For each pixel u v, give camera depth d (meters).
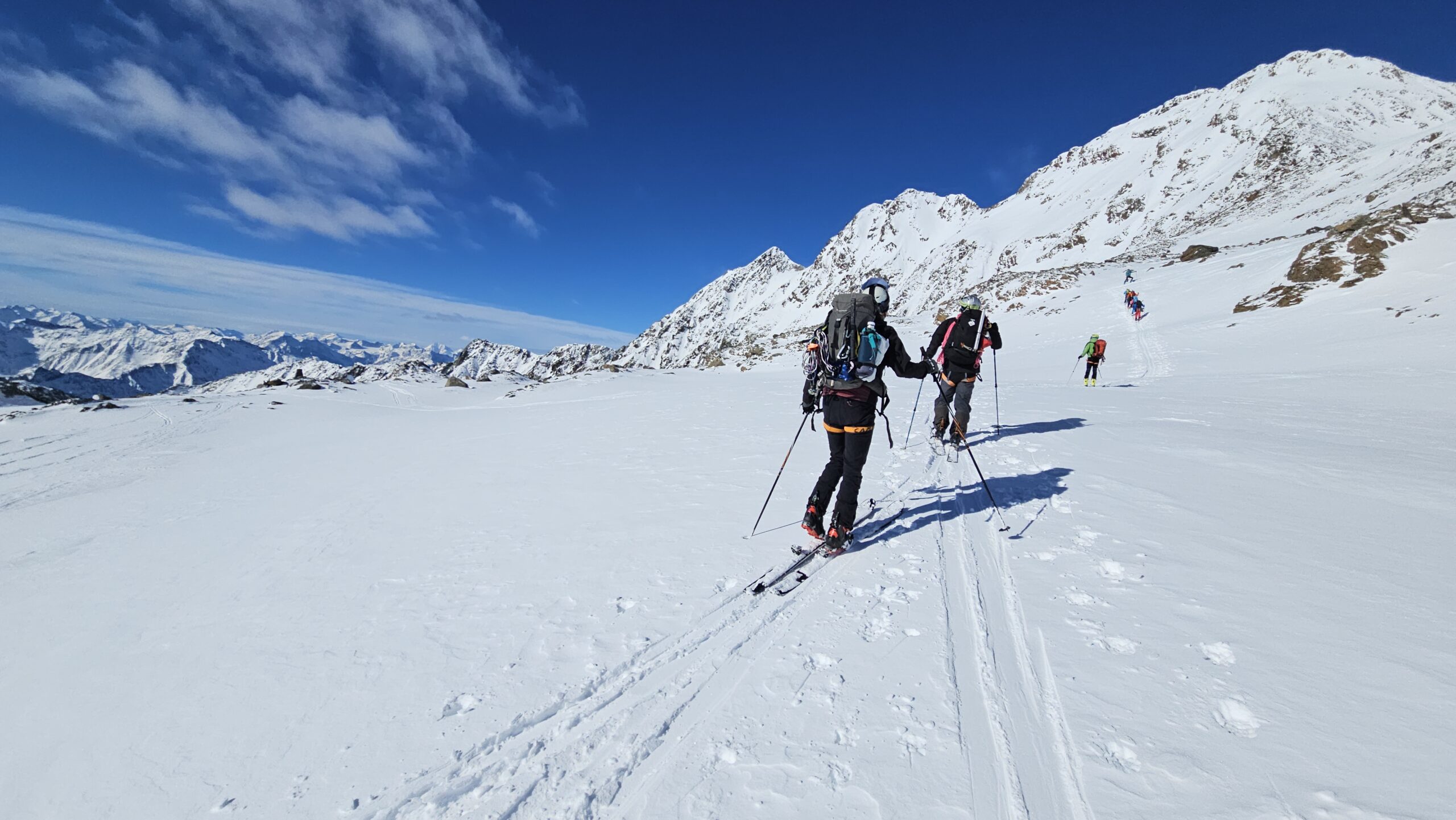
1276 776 1.91
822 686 2.73
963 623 3.20
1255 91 142.62
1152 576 3.50
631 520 5.59
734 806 2.09
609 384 28.97
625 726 2.59
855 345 4.26
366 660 3.32
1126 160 157.62
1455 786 1.76
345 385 31.53
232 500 8.86
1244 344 22.81
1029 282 52.78
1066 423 9.40
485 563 4.76
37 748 2.78
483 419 18.38
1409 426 8.33
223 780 2.44
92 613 4.58
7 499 10.16
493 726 2.63
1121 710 2.34
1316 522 4.19
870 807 2.02
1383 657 2.44
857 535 4.77
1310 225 58.47
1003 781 2.09
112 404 22.91
